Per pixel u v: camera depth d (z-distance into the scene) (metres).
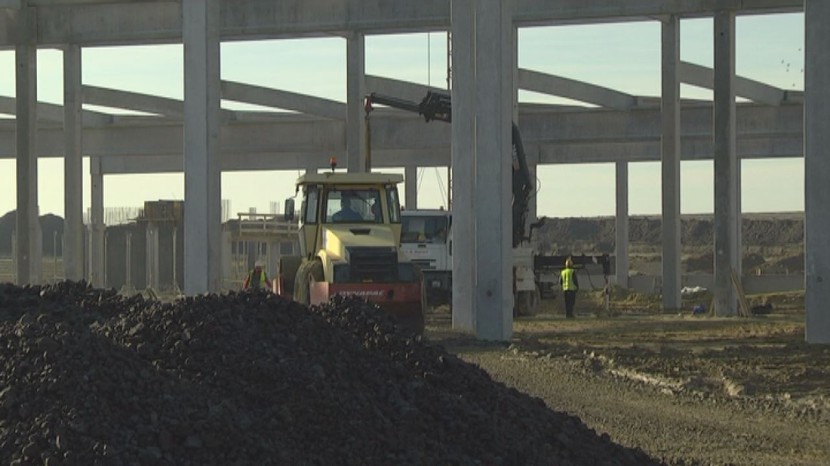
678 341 28.12
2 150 59.88
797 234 129.12
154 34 40.78
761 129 52.31
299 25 39.88
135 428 9.74
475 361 23.38
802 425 16.23
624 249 65.25
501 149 27.28
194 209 31.89
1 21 41.75
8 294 14.80
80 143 42.97
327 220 27.47
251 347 11.88
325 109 51.41
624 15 39.38
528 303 41.16
